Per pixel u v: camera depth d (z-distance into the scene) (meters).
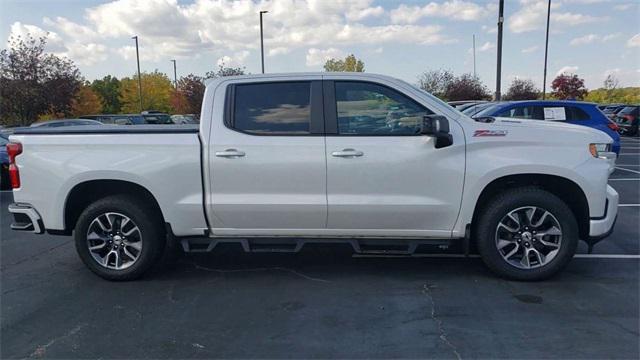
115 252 4.97
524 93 39.28
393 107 4.69
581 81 44.28
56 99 25.95
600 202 4.59
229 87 4.81
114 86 66.00
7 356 3.53
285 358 3.43
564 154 4.55
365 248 4.86
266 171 4.65
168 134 4.75
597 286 4.65
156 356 3.49
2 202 9.82
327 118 4.69
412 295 4.51
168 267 5.43
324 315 4.12
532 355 3.41
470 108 13.55
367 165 4.59
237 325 3.96
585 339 3.63
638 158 15.76
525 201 4.60
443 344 3.59
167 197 4.75
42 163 4.86
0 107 24.88
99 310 4.30
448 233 4.71
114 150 4.77
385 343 3.62
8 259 5.82
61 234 5.07
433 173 4.57
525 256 4.71
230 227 4.84
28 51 25.55
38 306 4.41
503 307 4.20
